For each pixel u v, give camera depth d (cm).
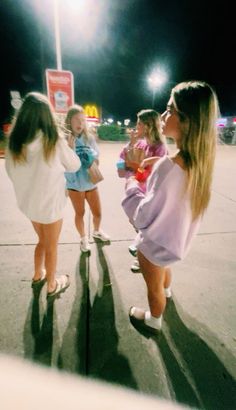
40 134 175
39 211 194
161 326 211
